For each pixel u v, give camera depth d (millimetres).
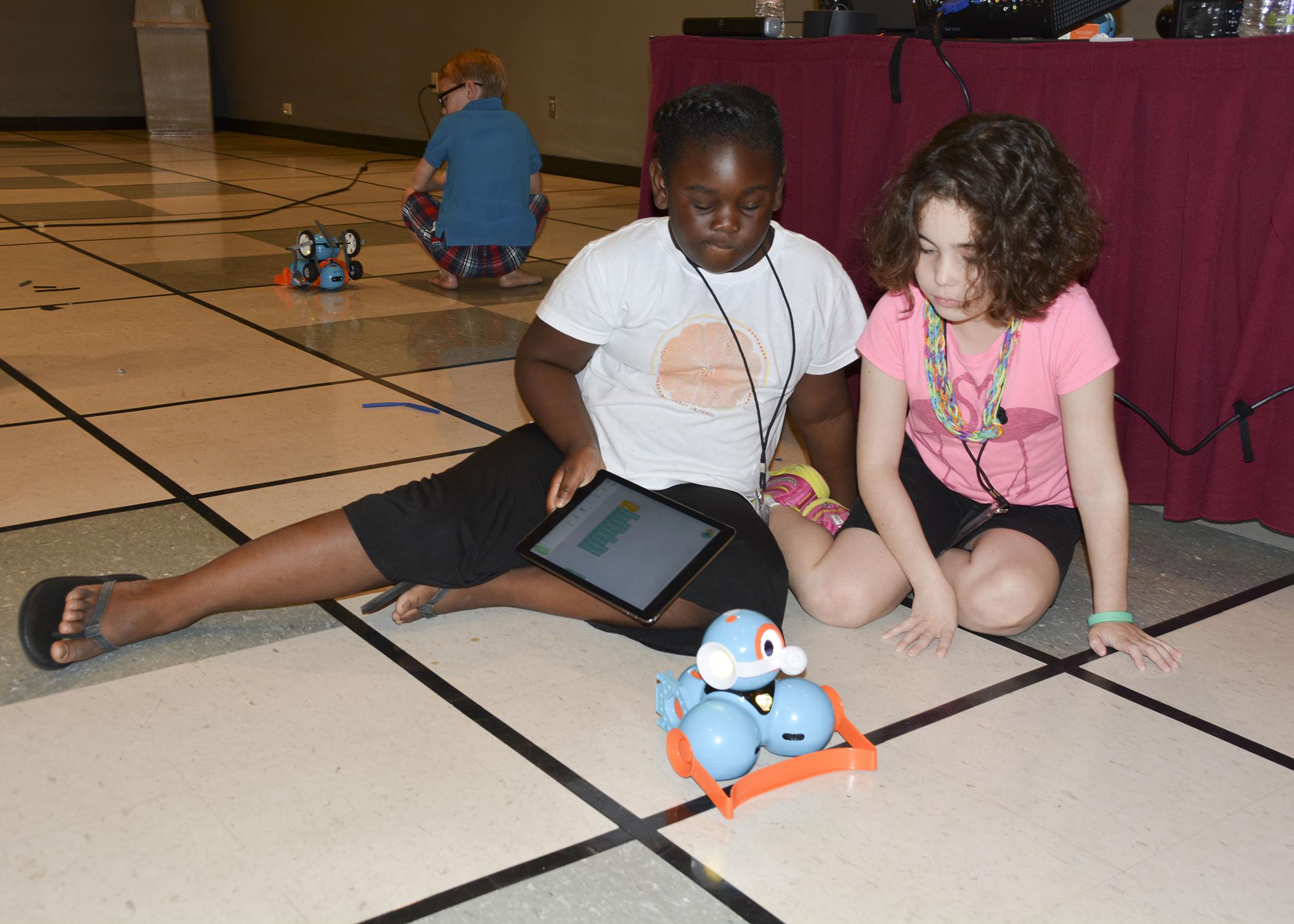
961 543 1628
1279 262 1613
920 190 1259
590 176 7121
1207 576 1707
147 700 1275
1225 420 1710
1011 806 1138
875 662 1432
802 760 1160
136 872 1002
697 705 1195
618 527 1369
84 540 1691
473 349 2984
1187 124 1674
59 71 10086
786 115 2133
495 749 1207
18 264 3910
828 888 1010
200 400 2436
